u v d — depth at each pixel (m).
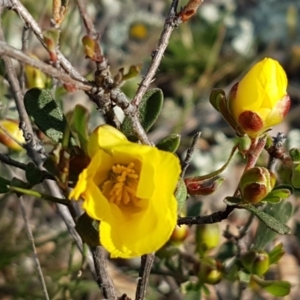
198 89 0.44
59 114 0.14
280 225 0.13
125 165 0.13
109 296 0.15
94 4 0.47
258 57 0.48
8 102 0.23
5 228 0.28
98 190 0.12
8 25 0.29
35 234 0.29
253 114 0.14
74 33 0.28
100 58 0.12
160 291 0.28
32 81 0.20
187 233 0.21
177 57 0.46
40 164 0.18
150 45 0.43
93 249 0.15
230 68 0.46
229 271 0.20
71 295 0.26
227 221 0.35
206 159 0.41
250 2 0.54
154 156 0.11
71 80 0.12
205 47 0.47
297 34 0.50
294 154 0.15
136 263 0.30
